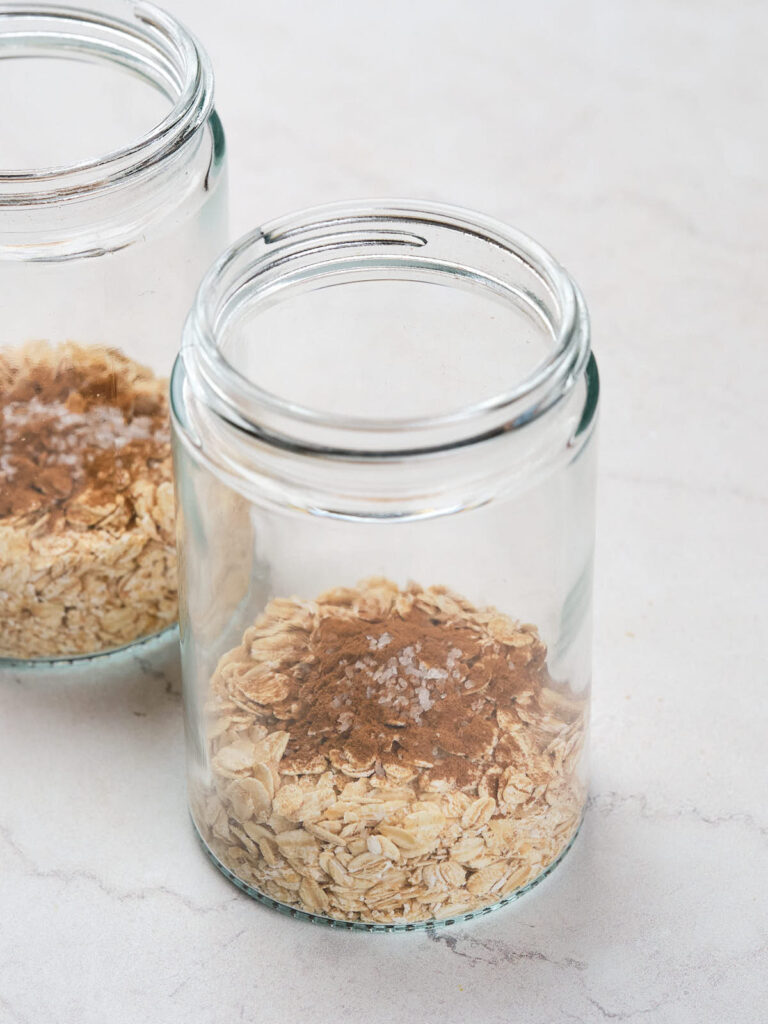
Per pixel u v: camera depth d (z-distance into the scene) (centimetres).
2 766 64
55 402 64
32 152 69
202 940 60
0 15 66
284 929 61
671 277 77
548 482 57
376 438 54
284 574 60
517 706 59
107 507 64
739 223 79
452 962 60
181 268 64
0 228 61
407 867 59
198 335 55
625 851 62
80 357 64
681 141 83
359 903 60
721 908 61
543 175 81
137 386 65
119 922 61
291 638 60
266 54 86
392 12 89
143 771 64
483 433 54
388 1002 59
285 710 59
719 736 65
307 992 59
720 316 76
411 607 60
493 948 60
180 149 62
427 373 63
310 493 56
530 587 59
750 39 88
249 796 59
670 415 73
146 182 62
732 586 68
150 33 65
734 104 84
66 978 59
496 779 59
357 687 59
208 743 60
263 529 58
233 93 84
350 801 58
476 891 60
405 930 60
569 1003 59
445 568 58
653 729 65
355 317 62
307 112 83
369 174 81
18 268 62
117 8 65
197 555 59
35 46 67
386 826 58
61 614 65
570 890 61
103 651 66
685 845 62
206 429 57
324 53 86
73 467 64
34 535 64
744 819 63
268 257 59
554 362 55
